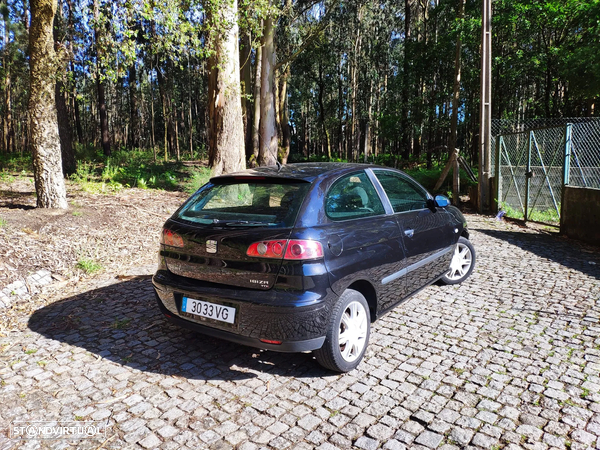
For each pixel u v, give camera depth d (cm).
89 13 667
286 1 2334
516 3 1995
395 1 4325
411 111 2884
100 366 332
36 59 715
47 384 306
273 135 1923
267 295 281
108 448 238
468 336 374
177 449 237
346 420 261
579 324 393
